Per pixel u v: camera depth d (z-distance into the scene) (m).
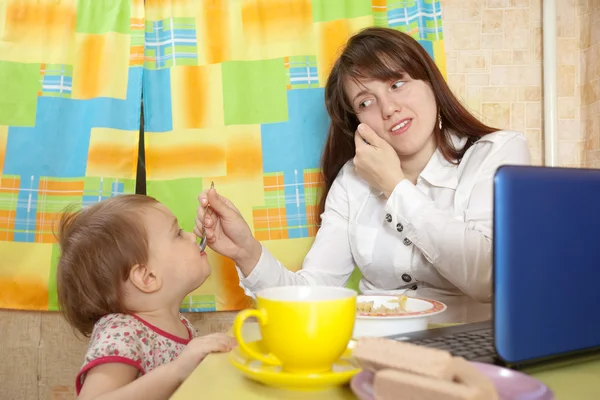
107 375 0.86
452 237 1.05
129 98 1.63
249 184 1.65
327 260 1.37
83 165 1.62
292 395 0.50
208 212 1.19
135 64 1.63
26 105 1.64
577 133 1.76
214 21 1.66
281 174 1.65
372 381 0.47
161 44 1.67
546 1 1.68
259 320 0.53
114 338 0.89
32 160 1.62
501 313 0.50
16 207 1.61
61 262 1.02
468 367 0.41
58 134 1.63
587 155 1.72
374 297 0.93
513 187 0.50
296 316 0.50
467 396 0.37
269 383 0.51
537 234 0.52
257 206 1.64
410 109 1.21
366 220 1.32
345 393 0.50
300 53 1.65
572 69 1.76
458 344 0.60
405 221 1.10
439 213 1.08
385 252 1.26
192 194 1.64
